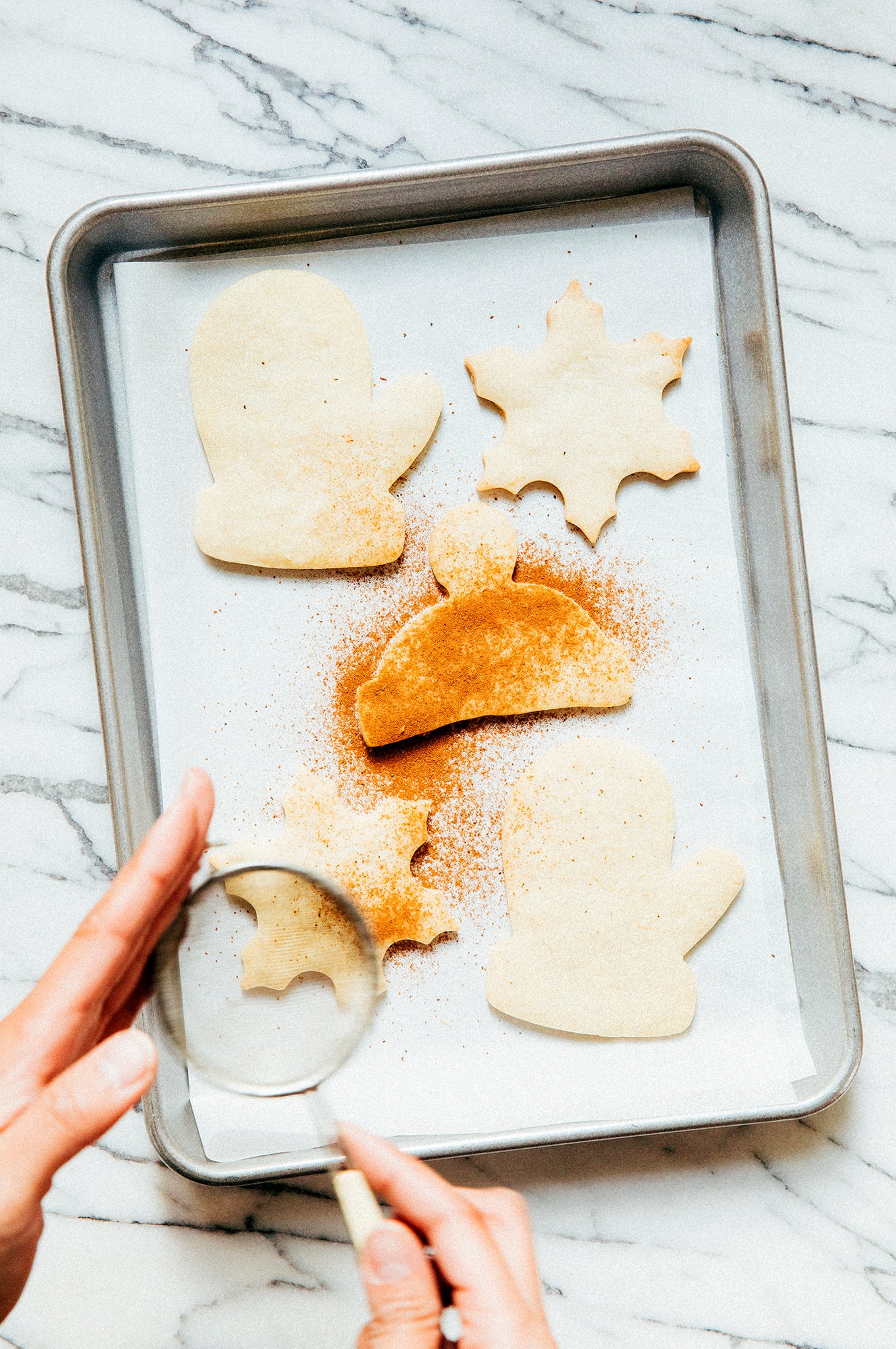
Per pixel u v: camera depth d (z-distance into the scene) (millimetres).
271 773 806
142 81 813
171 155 813
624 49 815
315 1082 756
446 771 810
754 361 799
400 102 816
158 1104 765
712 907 802
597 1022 798
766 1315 797
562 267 812
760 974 804
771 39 818
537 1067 798
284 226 804
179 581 807
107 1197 798
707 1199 801
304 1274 796
